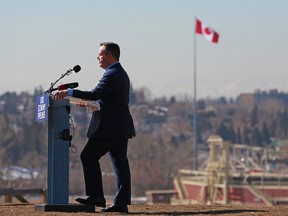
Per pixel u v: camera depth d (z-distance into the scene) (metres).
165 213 17.97
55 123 17.53
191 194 101.94
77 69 17.48
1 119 191.00
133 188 149.25
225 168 97.12
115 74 17.38
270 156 130.00
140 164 154.38
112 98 17.42
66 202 17.72
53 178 17.61
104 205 17.73
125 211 17.69
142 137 165.12
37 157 168.12
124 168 17.62
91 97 17.25
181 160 167.00
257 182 103.25
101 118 17.38
